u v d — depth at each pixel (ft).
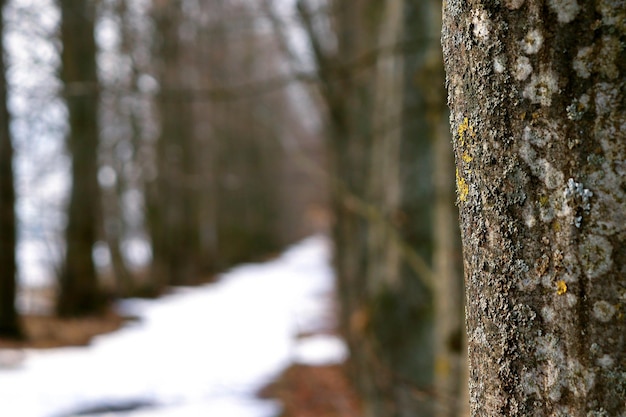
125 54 53.98
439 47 12.06
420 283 16.71
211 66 78.95
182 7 70.69
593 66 2.36
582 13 2.37
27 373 32.73
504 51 2.60
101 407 28.43
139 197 85.05
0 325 39.99
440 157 11.66
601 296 2.37
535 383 2.60
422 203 16.29
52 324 46.03
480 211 2.77
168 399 30.25
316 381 31.32
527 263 2.60
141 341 43.80
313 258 136.87
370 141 26.66
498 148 2.65
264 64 77.41
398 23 15.33
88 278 52.42
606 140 2.34
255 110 64.23
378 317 16.96
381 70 17.80
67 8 44.75
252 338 45.60
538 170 2.53
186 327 50.34
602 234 2.36
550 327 2.54
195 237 92.48
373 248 18.67
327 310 56.70
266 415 27.63
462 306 11.15
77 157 51.75
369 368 15.53
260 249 135.13
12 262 40.40
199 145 99.04
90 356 37.86
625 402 2.33
